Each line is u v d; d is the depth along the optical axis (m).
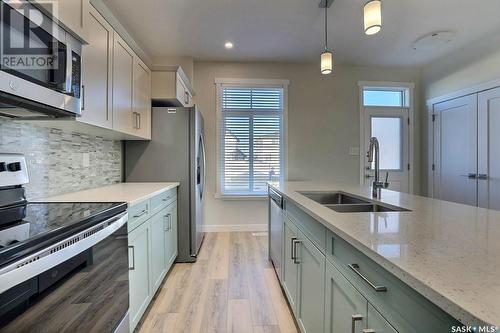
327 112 4.48
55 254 0.97
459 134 3.90
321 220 1.22
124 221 1.54
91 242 1.18
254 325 1.90
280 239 2.38
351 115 4.53
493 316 0.46
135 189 2.35
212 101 4.29
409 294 0.67
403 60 4.28
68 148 2.16
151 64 3.08
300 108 4.44
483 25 3.17
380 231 0.99
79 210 1.38
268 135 4.42
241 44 3.65
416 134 4.66
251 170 4.39
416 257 0.73
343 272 1.07
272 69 4.38
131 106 2.54
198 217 3.31
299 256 1.73
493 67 3.44
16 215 1.26
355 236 0.92
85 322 1.16
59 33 1.37
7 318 0.79
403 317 0.69
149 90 3.07
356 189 2.36
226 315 2.02
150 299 2.07
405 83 4.61
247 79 4.32
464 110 3.82
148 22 3.05
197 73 4.27
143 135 2.89
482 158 3.57
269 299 2.24
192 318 1.98
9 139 1.61
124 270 1.55
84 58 1.75
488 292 0.54
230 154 4.37
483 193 3.56
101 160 2.68
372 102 4.66
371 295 0.85
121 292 1.51
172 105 3.50
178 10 2.81
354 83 4.52
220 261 3.08
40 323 0.92
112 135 2.60
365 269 0.88
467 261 0.70
